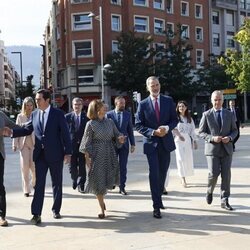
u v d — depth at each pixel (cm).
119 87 4594
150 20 5316
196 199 870
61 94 5494
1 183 710
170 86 4650
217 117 771
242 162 1430
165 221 707
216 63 5150
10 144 2900
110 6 5050
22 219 745
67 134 735
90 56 4959
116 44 5094
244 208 783
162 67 4609
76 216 755
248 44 4119
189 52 5788
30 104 991
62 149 739
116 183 750
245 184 1012
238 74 4253
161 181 755
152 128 749
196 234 630
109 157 738
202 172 1242
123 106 989
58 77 5766
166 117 751
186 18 5778
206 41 6028
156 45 5000
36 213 711
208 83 5078
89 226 689
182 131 1027
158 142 744
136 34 5150
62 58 5466
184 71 4728
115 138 754
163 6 5478
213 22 6188
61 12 5466
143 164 1488
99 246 586
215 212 758
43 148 726
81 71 5038
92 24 4944
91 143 736
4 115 727
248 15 6625
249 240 598
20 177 1257
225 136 767
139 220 718
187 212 763
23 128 741
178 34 4925
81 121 1004
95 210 799
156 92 756
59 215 748
